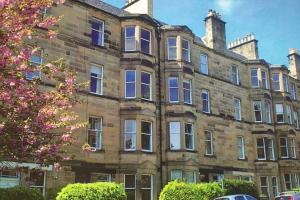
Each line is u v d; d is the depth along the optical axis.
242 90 43.19
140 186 29.31
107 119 29.67
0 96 10.98
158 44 35.06
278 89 46.53
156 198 30.09
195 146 34.00
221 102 40.00
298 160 45.88
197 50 38.78
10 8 10.98
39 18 12.09
